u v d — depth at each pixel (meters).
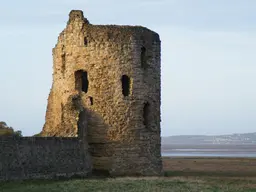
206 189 60.41
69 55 74.25
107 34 72.31
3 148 54.00
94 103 72.31
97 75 72.44
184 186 61.75
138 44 72.81
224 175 97.31
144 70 73.38
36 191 52.00
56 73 77.31
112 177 69.06
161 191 56.47
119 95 71.88
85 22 73.38
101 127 71.88
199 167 124.06
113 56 72.06
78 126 68.00
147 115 73.88
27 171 57.12
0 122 84.19
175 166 127.88
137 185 60.03
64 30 75.19
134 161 71.81
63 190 54.16
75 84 73.75
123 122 71.75
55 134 70.50
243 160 161.88
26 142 57.22
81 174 66.19
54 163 61.22
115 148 71.31
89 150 71.69
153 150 73.88
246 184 72.06
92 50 72.75
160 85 75.88
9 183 54.06
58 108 76.56
